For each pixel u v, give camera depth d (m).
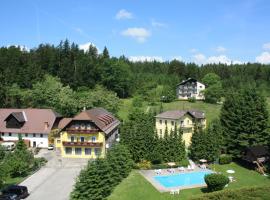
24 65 149.62
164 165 71.00
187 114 96.75
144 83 175.38
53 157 78.75
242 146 78.31
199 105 157.62
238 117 80.00
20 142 69.38
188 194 55.88
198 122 100.12
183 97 183.12
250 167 74.56
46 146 88.44
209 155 75.19
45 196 54.25
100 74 159.50
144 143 70.88
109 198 52.00
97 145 77.44
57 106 114.00
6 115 94.06
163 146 73.38
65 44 170.25
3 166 59.41
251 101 80.12
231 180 63.62
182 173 68.12
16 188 53.12
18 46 174.25
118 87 160.38
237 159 79.88
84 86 146.12
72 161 75.44
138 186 57.56
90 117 78.69
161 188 58.25
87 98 119.88
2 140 90.06
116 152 62.12
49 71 152.25
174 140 74.56
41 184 60.06
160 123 100.25
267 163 73.50
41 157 76.00
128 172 64.06
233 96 88.69
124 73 162.75
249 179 65.75
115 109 126.62
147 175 65.25
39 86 121.56
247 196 54.16
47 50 166.00
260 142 79.25
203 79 186.88
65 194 55.06
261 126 79.94
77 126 79.25
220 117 88.06
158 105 154.25
